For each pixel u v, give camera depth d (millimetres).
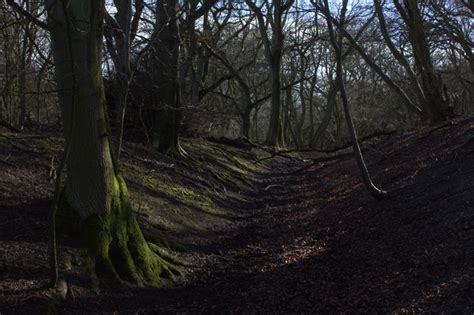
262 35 29453
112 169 7031
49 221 5523
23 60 12258
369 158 17594
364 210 10617
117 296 6215
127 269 6715
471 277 5137
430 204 8672
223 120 25688
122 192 7199
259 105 45750
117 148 7285
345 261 7719
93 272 6336
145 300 6414
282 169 24578
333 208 12328
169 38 12969
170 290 6977
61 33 6332
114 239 6844
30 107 18047
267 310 6262
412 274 6055
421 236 7355
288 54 42438
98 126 6699
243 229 11391
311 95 46625
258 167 22672
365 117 40125
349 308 5762
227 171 17656
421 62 18062
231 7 22734
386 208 9891
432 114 18172
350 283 6660
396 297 5578
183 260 8250
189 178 13586
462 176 9172
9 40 12680
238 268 8305
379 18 20656
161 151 14586
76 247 6504
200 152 17984
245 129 29609
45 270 5965
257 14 28656
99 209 6754
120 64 8156
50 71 9375
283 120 50031
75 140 6641
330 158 12188
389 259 6980
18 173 8555
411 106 20844
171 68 13289
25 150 9742
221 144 23188
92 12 6258
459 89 38500
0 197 7398
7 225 6723
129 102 13344
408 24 18188
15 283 5566
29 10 8117
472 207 7340
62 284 5777
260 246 9906
